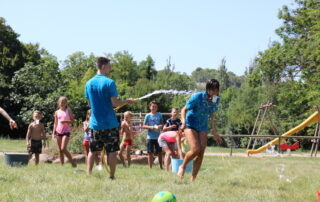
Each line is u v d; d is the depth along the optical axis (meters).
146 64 66.56
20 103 30.11
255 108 31.08
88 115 10.18
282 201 4.46
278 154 17.48
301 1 25.97
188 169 7.80
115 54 64.69
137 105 36.38
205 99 5.64
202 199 4.28
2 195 4.10
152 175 6.71
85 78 35.09
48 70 28.89
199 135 5.80
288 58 23.55
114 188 4.73
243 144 29.84
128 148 10.11
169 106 38.25
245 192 4.98
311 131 26.00
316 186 6.23
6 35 32.97
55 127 8.88
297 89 24.16
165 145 8.59
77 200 3.97
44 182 5.16
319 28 22.34
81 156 10.77
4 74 31.00
